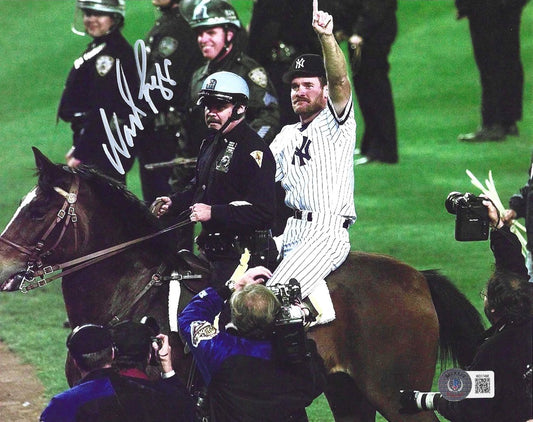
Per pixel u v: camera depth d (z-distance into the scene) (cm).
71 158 2297
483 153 3478
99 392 1209
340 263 1514
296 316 1259
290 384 1254
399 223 2919
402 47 4781
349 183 1534
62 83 4922
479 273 2534
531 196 1465
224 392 1248
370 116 3419
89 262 1477
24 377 2073
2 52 5347
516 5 3394
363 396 1602
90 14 2267
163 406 1227
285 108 2356
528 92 3994
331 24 1455
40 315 2445
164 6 2306
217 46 2047
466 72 4447
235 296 1266
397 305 1516
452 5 5209
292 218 1547
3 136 4259
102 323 1481
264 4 2353
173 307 1463
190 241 2186
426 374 1534
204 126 2181
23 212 1473
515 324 1296
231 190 1487
